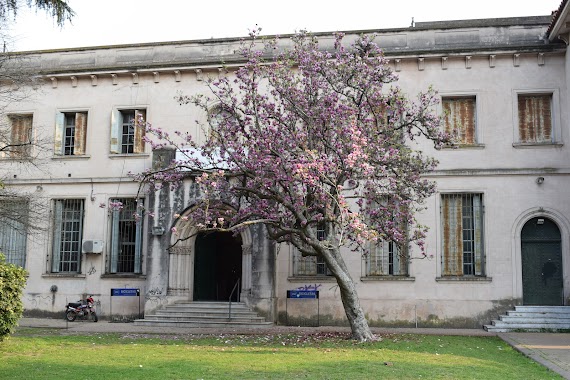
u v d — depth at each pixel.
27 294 22.02
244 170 15.29
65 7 16.48
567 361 12.22
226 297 22.45
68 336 15.76
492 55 20.08
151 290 20.11
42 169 22.48
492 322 18.95
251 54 16.53
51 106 22.94
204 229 14.59
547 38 19.94
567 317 18.42
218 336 15.91
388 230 16.09
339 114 15.09
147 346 13.54
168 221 20.38
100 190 22.19
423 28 20.84
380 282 19.89
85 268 21.86
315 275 20.31
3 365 10.74
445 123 20.42
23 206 18.55
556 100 19.72
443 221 20.09
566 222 19.20
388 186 16.59
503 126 19.94
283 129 15.69
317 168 13.66
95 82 22.69
